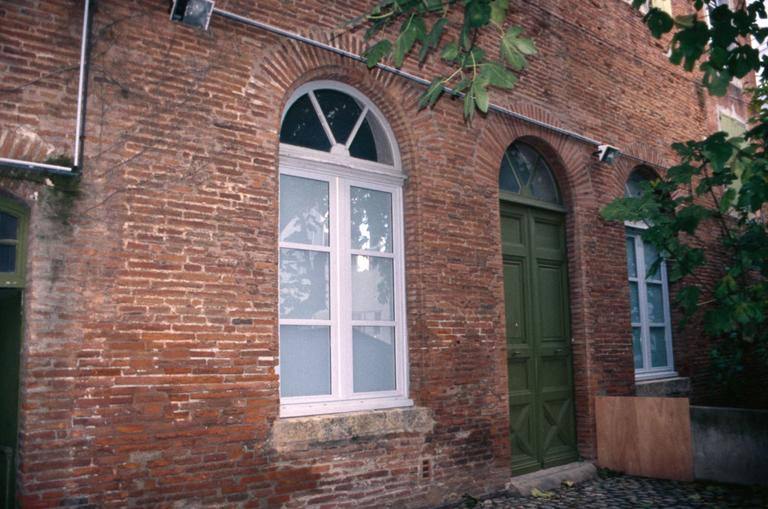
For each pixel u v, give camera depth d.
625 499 7.21
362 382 6.78
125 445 5.03
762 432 7.47
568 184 9.13
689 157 7.34
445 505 6.88
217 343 5.53
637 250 10.58
